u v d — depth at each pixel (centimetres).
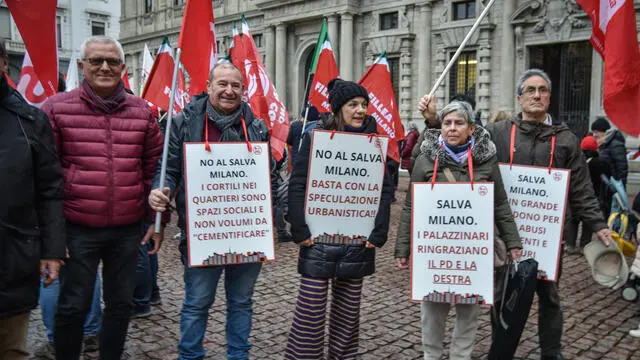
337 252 326
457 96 541
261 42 2656
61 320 317
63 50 3584
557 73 1767
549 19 1719
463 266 322
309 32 2417
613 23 392
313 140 328
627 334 454
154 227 334
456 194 322
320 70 700
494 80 1873
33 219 263
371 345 425
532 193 347
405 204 348
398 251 343
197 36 398
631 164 1551
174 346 418
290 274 643
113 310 334
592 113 1662
